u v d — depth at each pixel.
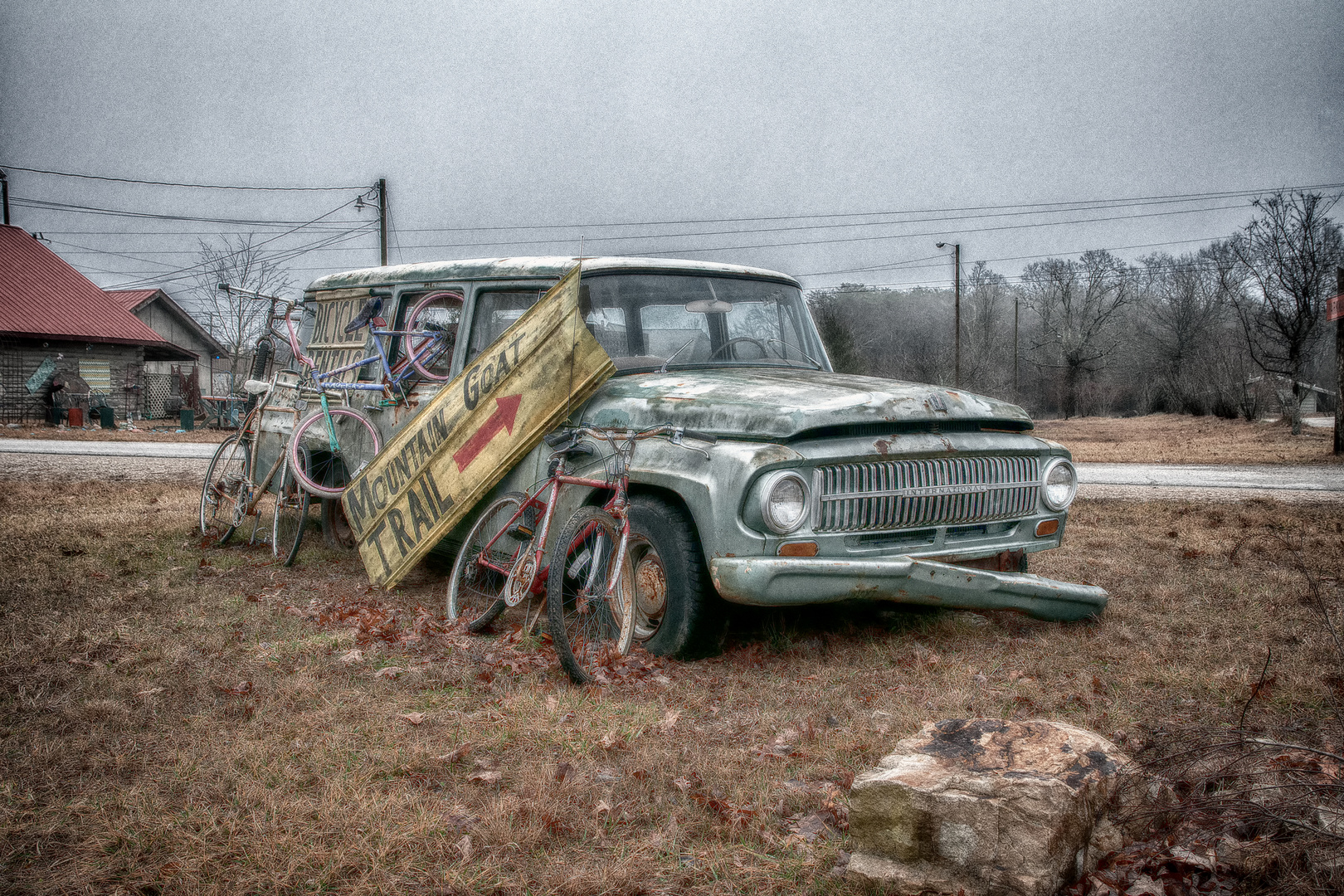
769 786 2.95
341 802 2.82
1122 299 62.16
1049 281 66.00
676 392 4.64
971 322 66.00
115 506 9.13
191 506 9.21
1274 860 2.33
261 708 3.58
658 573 4.40
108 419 26.56
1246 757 2.72
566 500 4.73
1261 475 14.39
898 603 5.06
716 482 4.04
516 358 5.09
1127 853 2.48
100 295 29.97
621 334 5.21
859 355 35.75
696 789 2.92
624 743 3.27
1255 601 5.32
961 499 4.47
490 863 2.50
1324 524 8.14
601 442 4.64
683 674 4.08
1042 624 4.98
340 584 5.93
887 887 2.37
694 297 5.55
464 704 3.69
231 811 2.78
